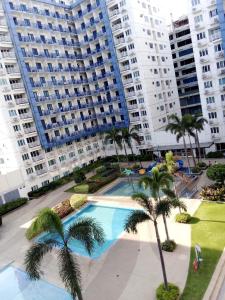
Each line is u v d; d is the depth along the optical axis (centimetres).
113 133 5253
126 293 1941
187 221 2739
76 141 6150
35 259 1611
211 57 4619
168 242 2369
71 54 6259
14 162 4862
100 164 6109
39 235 3170
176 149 5409
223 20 4250
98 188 4509
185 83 7800
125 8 5472
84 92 6462
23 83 5072
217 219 2684
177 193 3488
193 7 4559
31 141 5194
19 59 4972
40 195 4891
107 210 3662
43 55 5528
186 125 4200
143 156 5744
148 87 5722
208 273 1950
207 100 4872
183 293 1805
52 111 5584
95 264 2400
